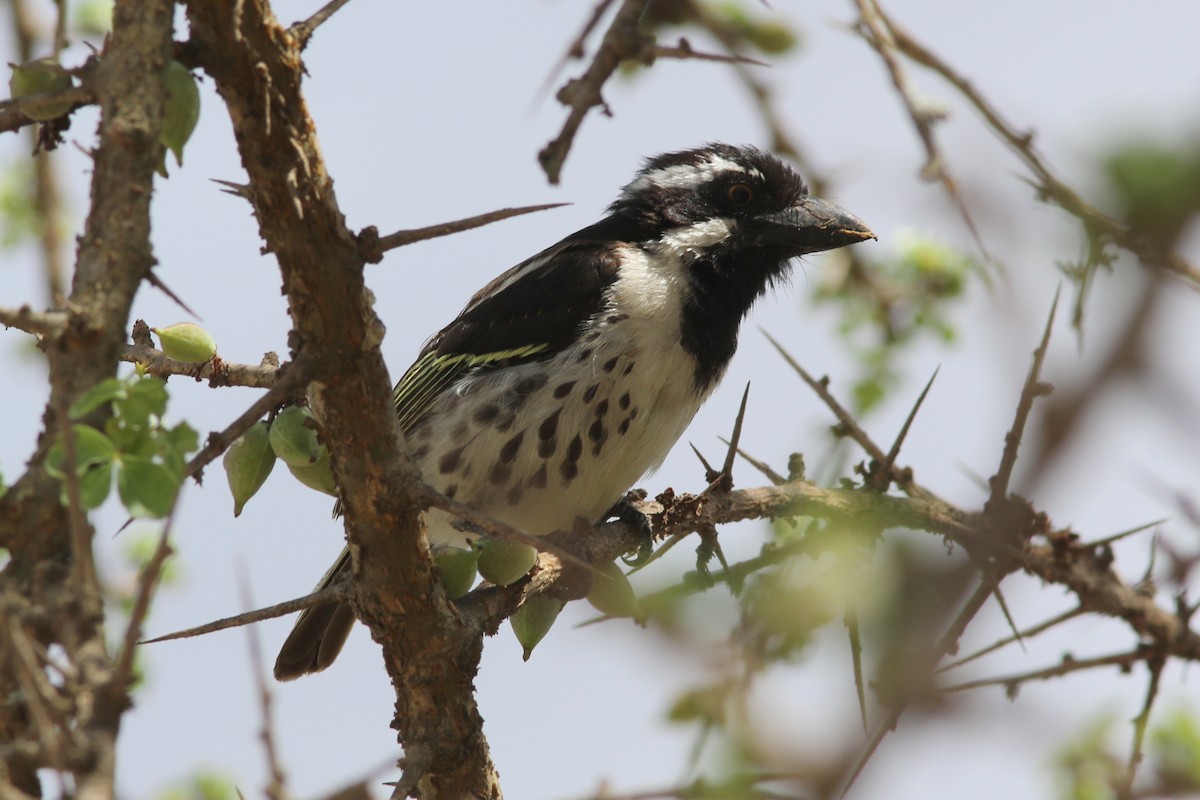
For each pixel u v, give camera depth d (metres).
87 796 4.34
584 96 6.20
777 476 10.77
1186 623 9.80
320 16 6.75
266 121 6.58
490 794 8.77
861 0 9.23
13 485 5.07
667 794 6.36
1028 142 7.25
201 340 8.80
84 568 4.70
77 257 5.44
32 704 4.39
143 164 5.53
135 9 5.72
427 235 6.87
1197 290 3.71
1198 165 3.71
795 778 4.70
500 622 8.96
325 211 6.84
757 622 6.47
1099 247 4.26
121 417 5.14
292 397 8.19
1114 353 3.54
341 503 8.03
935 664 4.52
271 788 7.52
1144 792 8.23
